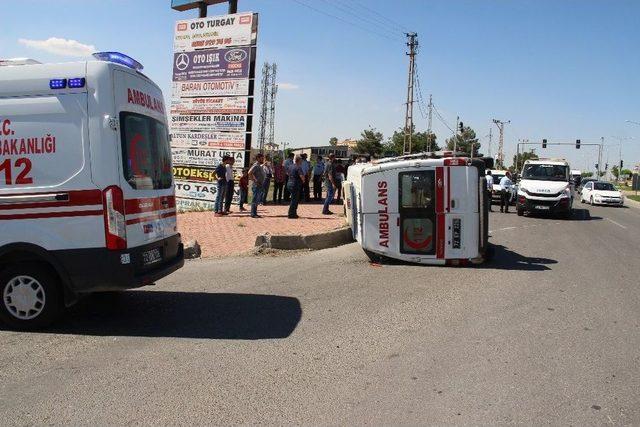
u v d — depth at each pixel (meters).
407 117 42.81
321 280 8.41
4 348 5.28
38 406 4.00
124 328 5.92
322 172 21.52
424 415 3.90
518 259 10.83
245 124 17.81
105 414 3.87
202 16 19.52
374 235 9.88
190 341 5.48
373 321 6.21
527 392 4.32
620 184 87.38
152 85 6.64
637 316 6.66
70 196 5.61
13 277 5.82
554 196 20.77
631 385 4.49
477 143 63.75
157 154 6.56
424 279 8.61
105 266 5.61
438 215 9.69
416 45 42.38
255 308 6.72
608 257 11.43
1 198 5.68
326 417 3.85
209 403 4.05
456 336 5.71
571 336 5.79
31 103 5.67
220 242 11.46
